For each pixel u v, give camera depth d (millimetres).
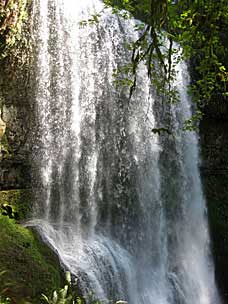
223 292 16797
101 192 13391
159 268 14359
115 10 10547
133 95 14188
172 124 15344
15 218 11688
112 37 14016
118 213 13680
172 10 7945
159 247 14594
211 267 16578
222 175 17641
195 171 16406
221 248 17094
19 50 11633
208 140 17125
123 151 13977
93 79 13445
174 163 15539
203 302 15594
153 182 14719
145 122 14508
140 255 13867
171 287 14359
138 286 12938
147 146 14570
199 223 16391
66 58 12867
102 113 13562
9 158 11945
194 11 7672
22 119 12109
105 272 11312
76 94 13039
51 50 12523
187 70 15648
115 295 11281
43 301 7957
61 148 12703
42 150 12430
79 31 13258
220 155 17422
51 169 12523
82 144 13086
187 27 8258
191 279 15352
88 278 10242
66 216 12594
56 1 12680
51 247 9812
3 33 10945
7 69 11570
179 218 15562
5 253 8516
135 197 14156
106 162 13578
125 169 13977
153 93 14680
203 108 16484
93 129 13344
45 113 12445
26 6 11602
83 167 13062
